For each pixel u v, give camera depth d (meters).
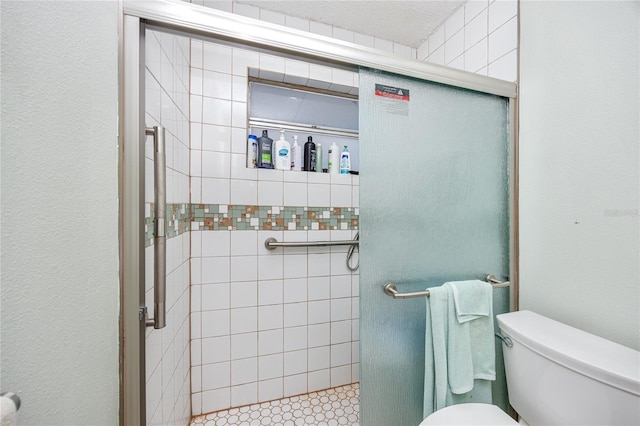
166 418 0.95
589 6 0.84
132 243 0.63
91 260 0.50
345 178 1.64
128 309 0.62
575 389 0.69
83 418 0.47
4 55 0.33
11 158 0.34
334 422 1.34
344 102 1.83
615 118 0.79
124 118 0.62
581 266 0.87
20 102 0.35
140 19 0.64
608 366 0.65
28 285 0.36
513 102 1.09
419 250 0.95
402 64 0.90
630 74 0.75
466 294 0.92
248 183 1.46
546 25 0.97
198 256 1.38
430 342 0.90
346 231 1.64
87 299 0.49
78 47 0.46
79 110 0.47
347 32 1.59
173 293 1.04
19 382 0.34
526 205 1.05
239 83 1.44
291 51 0.77
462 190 1.02
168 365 0.97
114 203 0.59
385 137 0.90
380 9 1.42
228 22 0.71
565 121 0.92
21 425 0.34
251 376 1.46
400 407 0.92
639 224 0.74
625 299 0.77
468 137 1.03
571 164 0.90
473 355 0.93
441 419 0.81
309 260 1.57
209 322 1.39
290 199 1.53
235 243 1.43
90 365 0.50
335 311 1.61
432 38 1.62
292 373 1.53
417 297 0.96
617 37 0.78
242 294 1.45
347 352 1.64
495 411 0.84
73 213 0.45
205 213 1.39
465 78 0.99
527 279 1.05
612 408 0.63
